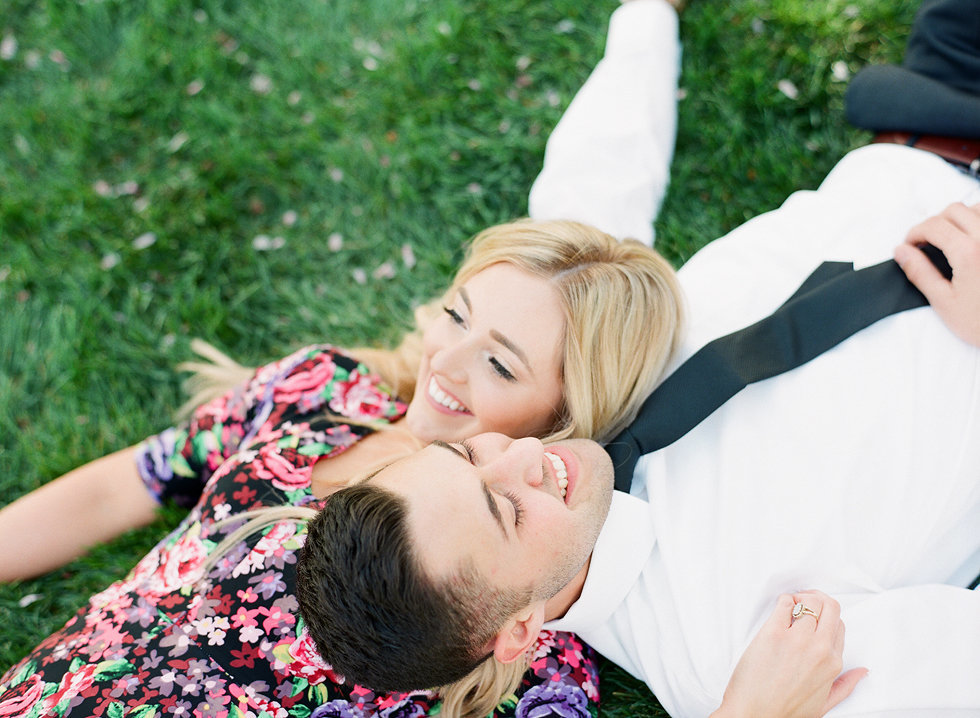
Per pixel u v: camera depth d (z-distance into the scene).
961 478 1.52
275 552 1.46
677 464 1.64
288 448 1.61
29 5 2.83
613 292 1.59
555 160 2.13
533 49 2.55
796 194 1.96
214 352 2.07
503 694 1.46
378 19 2.67
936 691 1.38
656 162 2.11
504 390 1.55
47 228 2.49
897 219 1.75
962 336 1.54
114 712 1.34
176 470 1.81
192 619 1.42
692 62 2.43
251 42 2.70
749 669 1.39
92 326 2.33
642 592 1.59
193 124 2.59
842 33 2.37
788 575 1.50
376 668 1.20
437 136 2.50
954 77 1.85
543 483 1.33
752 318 1.74
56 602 2.02
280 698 1.37
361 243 2.44
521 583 1.22
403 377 1.84
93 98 2.66
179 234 2.46
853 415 1.54
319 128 2.57
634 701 1.84
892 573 1.54
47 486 1.85
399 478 1.21
